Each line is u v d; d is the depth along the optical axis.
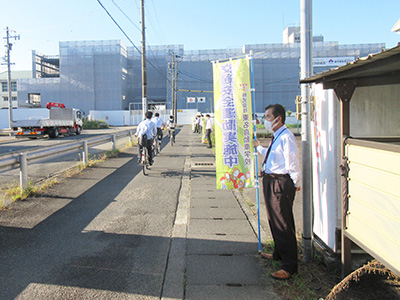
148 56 71.75
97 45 66.00
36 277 3.44
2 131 28.98
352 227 3.07
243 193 7.34
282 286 3.27
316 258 3.82
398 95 3.58
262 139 24.23
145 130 9.34
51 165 11.40
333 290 2.94
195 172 9.63
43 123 24.88
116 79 66.19
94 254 4.02
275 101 65.81
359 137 3.54
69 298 3.05
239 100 4.12
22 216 5.43
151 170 9.91
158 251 4.12
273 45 67.06
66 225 5.04
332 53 68.19
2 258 3.88
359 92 3.53
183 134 30.19
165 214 5.63
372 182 2.71
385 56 2.38
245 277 3.46
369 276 3.44
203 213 5.71
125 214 5.61
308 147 3.74
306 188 3.76
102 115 63.00
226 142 4.14
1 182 8.37
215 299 3.06
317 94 3.93
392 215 2.45
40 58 75.19
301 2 3.72
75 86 66.25
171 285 3.29
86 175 9.04
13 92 70.12
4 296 3.07
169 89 69.12
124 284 3.31
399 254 2.37
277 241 3.42
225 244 4.34
